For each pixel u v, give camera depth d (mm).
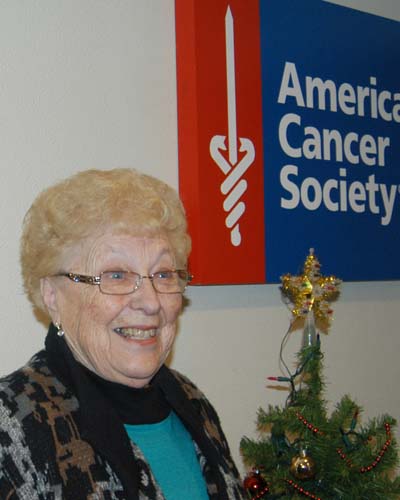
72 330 947
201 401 1169
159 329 988
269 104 1593
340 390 1831
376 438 1293
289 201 1625
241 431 1626
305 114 1666
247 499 1103
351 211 1760
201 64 1472
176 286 1006
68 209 920
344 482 1227
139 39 1462
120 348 938
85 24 1384
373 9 1901
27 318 1308
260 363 1667
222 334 1600
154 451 973
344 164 1748
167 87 1504
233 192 1518
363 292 1893
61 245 931
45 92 1329
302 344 1577
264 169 1579
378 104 1839
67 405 895
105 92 1409
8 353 1285
